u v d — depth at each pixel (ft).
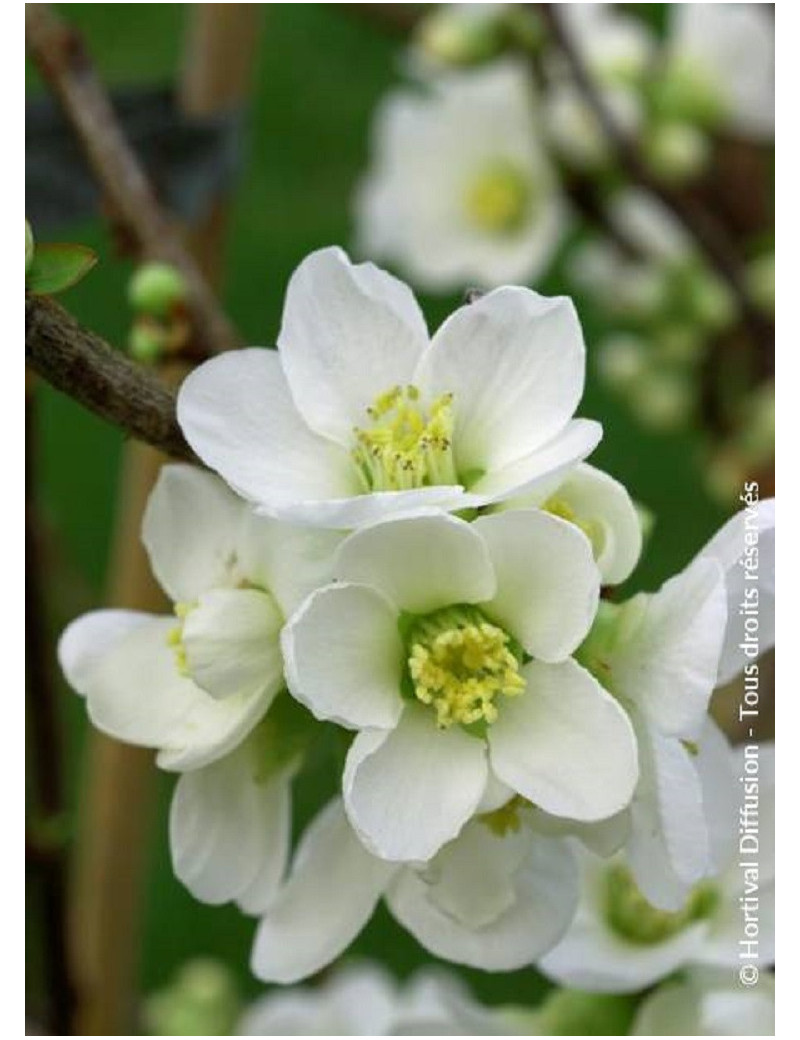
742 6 1.98
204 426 1.12
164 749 1.15
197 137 1.65
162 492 1.17
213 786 1.17
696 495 2.56
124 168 1.46
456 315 1.13
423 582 1.11
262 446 1.13
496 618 1.12
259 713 1.14
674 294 1.95
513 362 1.14
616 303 2.05
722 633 1.08
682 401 1.97
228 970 2.09
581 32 1.94
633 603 1.12
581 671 1.10
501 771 1.11
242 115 1.66
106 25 2.78
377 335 1.14
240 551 1.15
